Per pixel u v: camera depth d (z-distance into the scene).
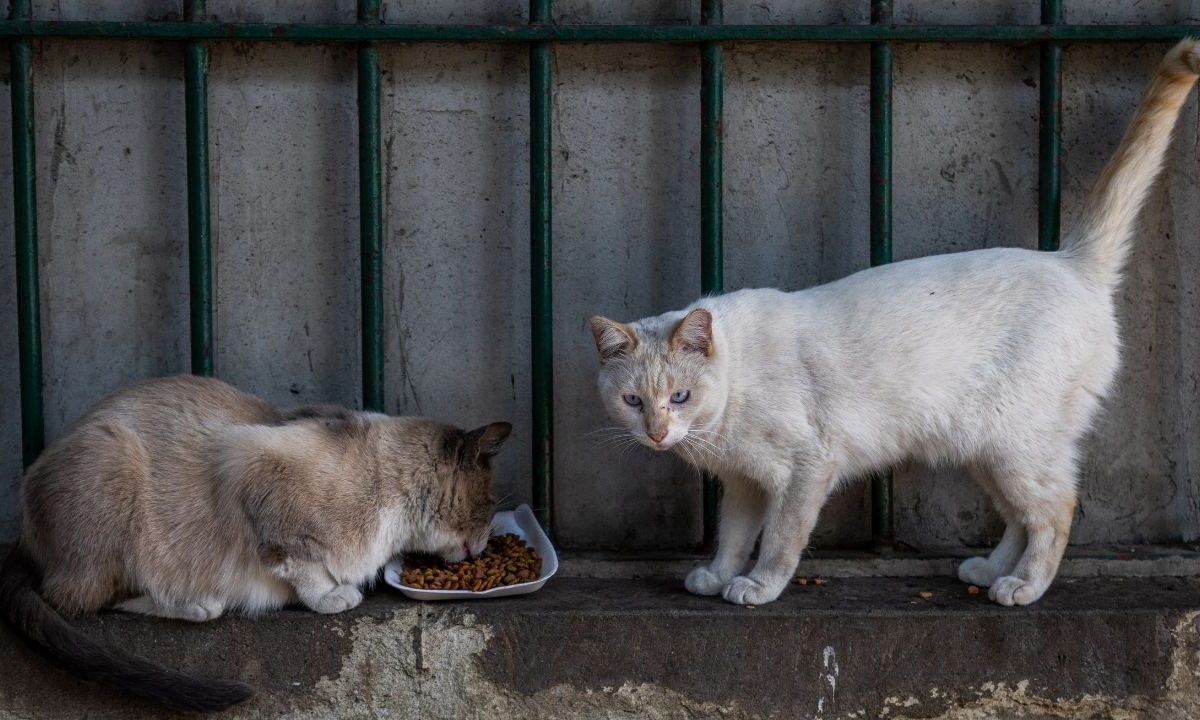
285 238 3.61
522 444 3.67
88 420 3.05
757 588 3.10
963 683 3.02
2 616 2.97
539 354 3.49
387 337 3.63
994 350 3.03
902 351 3.03
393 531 3.13
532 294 3.49
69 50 3.51
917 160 3.60
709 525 3.55
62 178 3.55
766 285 3.64
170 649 3.02
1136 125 3.12
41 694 3.02
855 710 3.04
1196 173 3.53
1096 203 3.17
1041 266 3.09
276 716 3.06
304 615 3.04
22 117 3.38
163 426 3.03
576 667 3.04
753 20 3.55
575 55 3.56
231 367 3.63
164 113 3.55
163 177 3.57
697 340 2.98
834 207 3.61
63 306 3.59
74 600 2.96
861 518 3.64
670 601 3.15
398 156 3.59
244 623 3.02
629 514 3.67
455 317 3.64
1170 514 3.63
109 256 3.58
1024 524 3.13
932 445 3.14
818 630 3.01
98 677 2.86
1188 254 3.55
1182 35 3.38
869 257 3.60
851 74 3.56
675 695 3.04
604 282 3.63
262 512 2.95
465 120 3.58
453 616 3.04
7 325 3.57
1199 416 3.60
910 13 3.55
